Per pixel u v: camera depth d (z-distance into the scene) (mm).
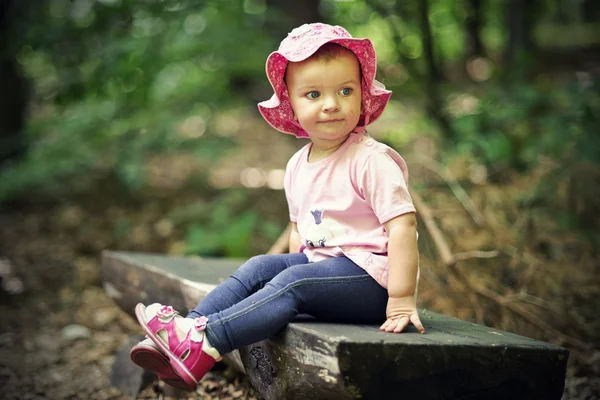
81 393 3252
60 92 5633
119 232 5703
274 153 8531
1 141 6730
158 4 5414
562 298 3908
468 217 4316
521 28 8289
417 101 5762
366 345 1878
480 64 7922
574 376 3154
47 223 6234
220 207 5230
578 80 5172
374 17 5816
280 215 5961
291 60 2230
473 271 3943
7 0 6176
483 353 1997
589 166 4613
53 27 5629
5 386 3359
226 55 5586
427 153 5594
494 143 4688
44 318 4371
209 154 5980
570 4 16234
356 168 2246
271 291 2129
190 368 2088
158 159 7949
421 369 1934
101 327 4223
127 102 5832
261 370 2254
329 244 2281
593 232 4484
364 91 2365
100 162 7062
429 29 5430
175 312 2176
